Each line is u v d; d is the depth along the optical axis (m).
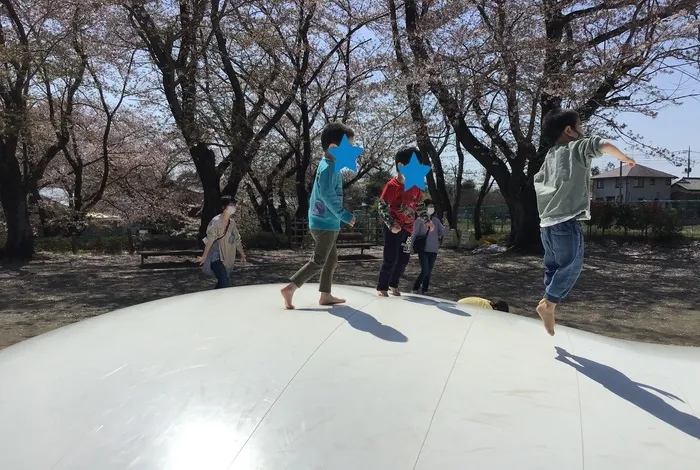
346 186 24.36
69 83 18.00
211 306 3.15
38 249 18.98
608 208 19.92
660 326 8.10
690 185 58.72
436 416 1.98
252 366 2.28
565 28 15.88
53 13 15.09
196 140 16.48
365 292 3.80
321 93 21.28
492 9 15.00
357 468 1.73
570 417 2.03
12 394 2.15
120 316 3.00
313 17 18.59
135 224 25.11
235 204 7.59
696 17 13.85
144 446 1.83
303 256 18.36
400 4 18.59
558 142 3.02
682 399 2.27
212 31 15.54
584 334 3.13
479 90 15.04
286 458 1.77
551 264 2.93
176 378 2.19
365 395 2.08
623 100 14.91
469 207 34.22
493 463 1.76
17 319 8.38
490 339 2.72
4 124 14.34
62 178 24.77
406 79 15.38
